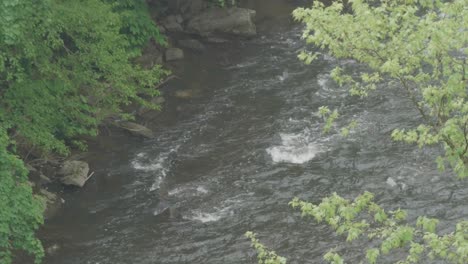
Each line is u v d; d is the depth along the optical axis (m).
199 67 35.78
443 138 13.16
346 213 12.93
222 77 34.88
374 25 12.96
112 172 27.62
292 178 26.77
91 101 27.86
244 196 25.92
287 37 38.91
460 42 12.62
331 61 35.56
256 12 41.72
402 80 13.38
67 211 25.42
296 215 24.59
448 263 21.22
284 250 22.91
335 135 29.19
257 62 36.25
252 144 29.20
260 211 25.00
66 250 23.36
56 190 26.47
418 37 12.56
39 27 21.98
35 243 19.75
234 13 38.88
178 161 28.34
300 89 33.22
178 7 40.22
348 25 13.27
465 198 24.78
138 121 31.00
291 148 28.59
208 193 26.25
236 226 24.27
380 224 23.41
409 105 30.64
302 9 13.53
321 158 27.83
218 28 38.53
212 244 23.44
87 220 24.94
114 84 26.12
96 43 24.98
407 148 27.86
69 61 24.61
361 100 31.58
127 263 22.72
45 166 27.44
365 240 22.97
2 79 22.81
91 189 26.64
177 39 38.19
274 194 25.92
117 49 25.91
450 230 23.22
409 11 12.89
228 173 27.42
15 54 21.78
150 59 35.44
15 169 20.31
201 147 29.23
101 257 23.05
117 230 24.38
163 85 34.00
